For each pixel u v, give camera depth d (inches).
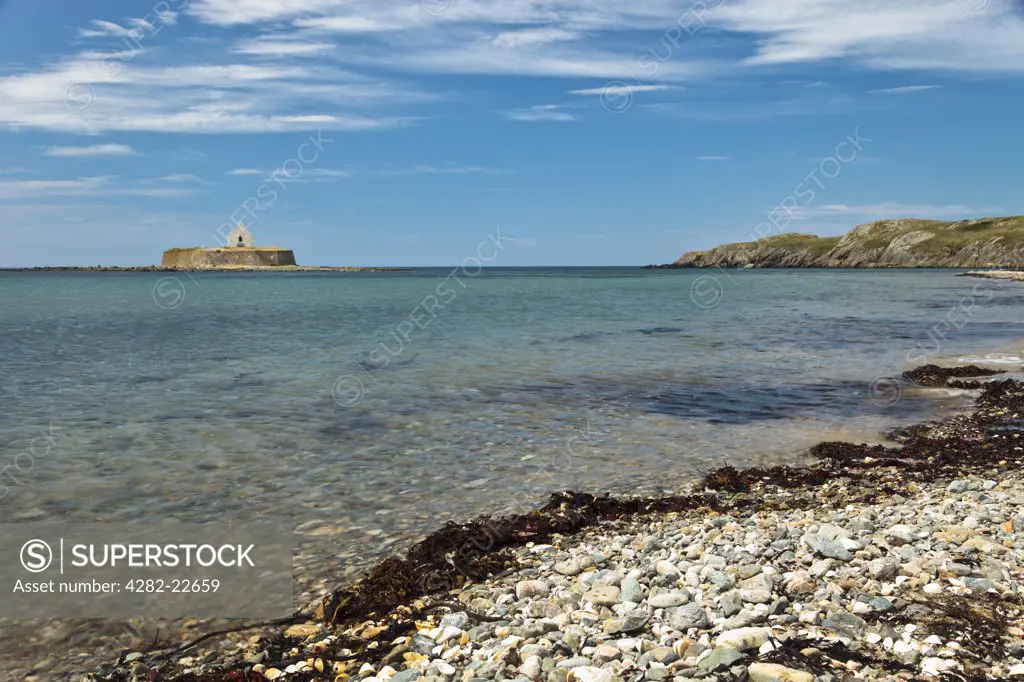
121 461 562.6
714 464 566.9
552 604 293.9
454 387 899.4
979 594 272.5
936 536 343.6
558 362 1120.2
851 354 1211.2
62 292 4291.3
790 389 885.2
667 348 1299.2
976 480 503.8
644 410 765.9
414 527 424.2
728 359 1153.4
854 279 5836.6
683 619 262.4
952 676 214.4
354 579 348.5
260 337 1525.6
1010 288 3821.4
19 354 1224.2
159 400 812.6
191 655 276.5
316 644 277.1
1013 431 655.8
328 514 446.3
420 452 596.1
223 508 456.1
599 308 2519.7
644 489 502.9
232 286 5447.8
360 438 641.6
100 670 265.4
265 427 682.2
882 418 730.2
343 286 5413.4
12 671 264.7
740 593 282.5
